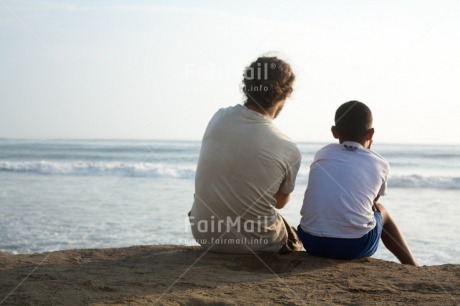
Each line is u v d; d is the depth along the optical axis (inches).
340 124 157.3
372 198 150.3
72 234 393.7
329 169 152.3
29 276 130.0
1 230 408.5
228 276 131.1
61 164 1021.2
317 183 152.6
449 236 379.6
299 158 149.3
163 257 154.4
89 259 155.1
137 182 794.8
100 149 1760.6
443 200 577.0
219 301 108.4
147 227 418.9
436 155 1272.1
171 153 1430.9
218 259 148.4
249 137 143.2
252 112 146.7
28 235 390.0
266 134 143.6
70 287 118.4
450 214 477.7
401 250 159.8
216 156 145.1
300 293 115.9
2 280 125.4
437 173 906.1
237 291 117.0
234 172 143.4
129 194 639.8
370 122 156.9
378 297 113.0
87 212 493.0
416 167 1037.2
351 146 155.5
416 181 729.0
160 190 683.4
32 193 650.2
